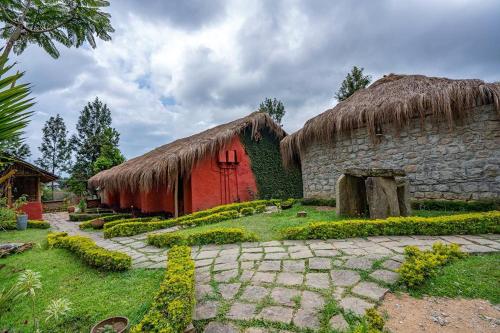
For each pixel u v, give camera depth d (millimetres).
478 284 2998
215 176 11461
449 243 4328
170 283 2871
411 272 3074
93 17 7820
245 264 3969
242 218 8109
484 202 6250
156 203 12695
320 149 10172
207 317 2633
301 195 14297
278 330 2377
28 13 7141
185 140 16047
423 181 7309
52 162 37938
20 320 2875
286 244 4855
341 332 2281
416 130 7461
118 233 7766
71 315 2871
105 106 38125
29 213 13164
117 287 3541
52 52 7859
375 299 2785
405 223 5008
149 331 2102
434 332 2299
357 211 6836
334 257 3951
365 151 8586
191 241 5453
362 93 9898
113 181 13555
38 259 5223
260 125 13258
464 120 6660
